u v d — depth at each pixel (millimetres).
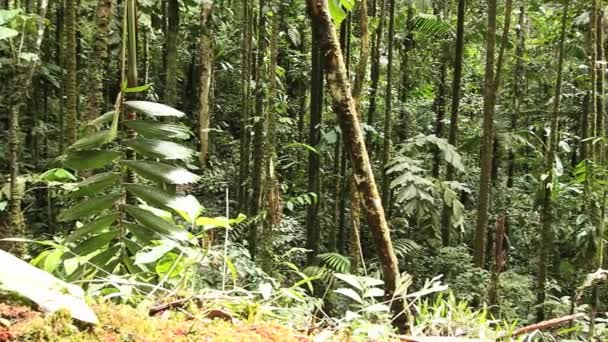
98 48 3041
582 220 4422
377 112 7805
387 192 6043
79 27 5641
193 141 7914
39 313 1189
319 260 5605
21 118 6133
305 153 7656
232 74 9305
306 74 7930
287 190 7418
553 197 5117
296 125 8180
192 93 9094
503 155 8258
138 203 2756
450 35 8102
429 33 7805
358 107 3840
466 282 5148
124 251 2195
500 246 3896
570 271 5848
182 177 2217
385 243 2051
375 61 6406
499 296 4875
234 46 8727
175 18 4836
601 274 2680
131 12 2471
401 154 6242
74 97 3668
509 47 7910
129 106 2268
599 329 3441
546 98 8727
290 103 7934
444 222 6496
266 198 4621
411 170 5859
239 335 1274
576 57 7648
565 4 4973
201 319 1335
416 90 8859
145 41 6320
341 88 1990
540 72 8266
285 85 7832
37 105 6500
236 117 9609
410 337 1570
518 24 8008
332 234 6418
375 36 6574
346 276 1963
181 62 8969
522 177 8758
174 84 4883
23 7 5836
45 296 1242
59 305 1219
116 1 4535
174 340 1204
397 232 6930
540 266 5207
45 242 2111
